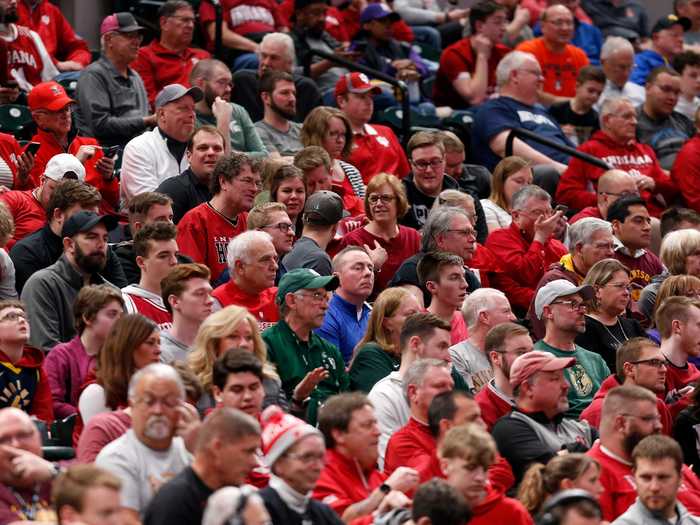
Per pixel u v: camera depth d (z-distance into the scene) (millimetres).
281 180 33094
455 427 22062
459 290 30016
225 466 19938
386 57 48000
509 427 25422
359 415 23016
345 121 37656
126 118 37750
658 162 45094
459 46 47969
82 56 42406
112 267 29625
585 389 29594
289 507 20781
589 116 46562
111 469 20938
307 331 27625
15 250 30094
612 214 36188
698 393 28266
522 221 35406
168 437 21156
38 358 25703
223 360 22984
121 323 23406
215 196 32062
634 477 24969
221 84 37656
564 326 29734
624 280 31609
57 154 34469
